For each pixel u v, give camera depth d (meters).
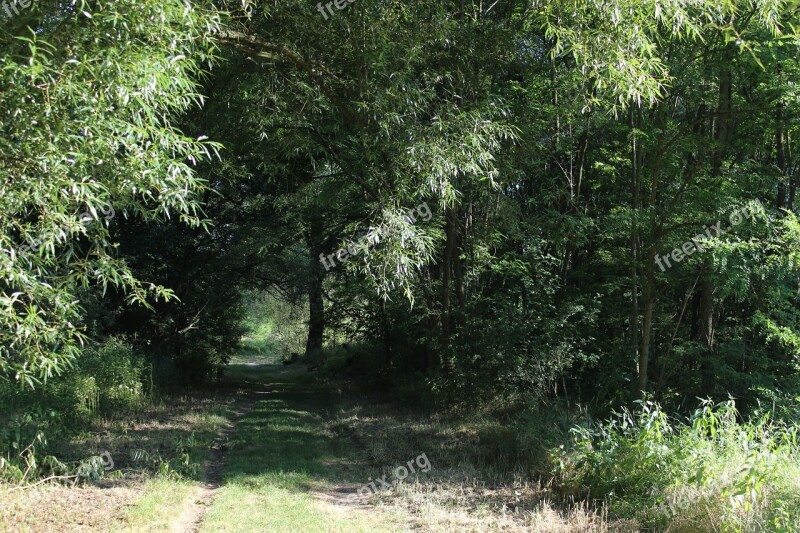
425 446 9.52
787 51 8.50
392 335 18.34
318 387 20.94
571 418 8.87
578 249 13.28
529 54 11.40
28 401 8.50
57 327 4.03
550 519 5.82
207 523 5.66
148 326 18.42
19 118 3.28
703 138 9.45
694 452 5.96
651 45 6.23
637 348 10.62
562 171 12.80
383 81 7.88
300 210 17.72
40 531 5.01
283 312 36.75
